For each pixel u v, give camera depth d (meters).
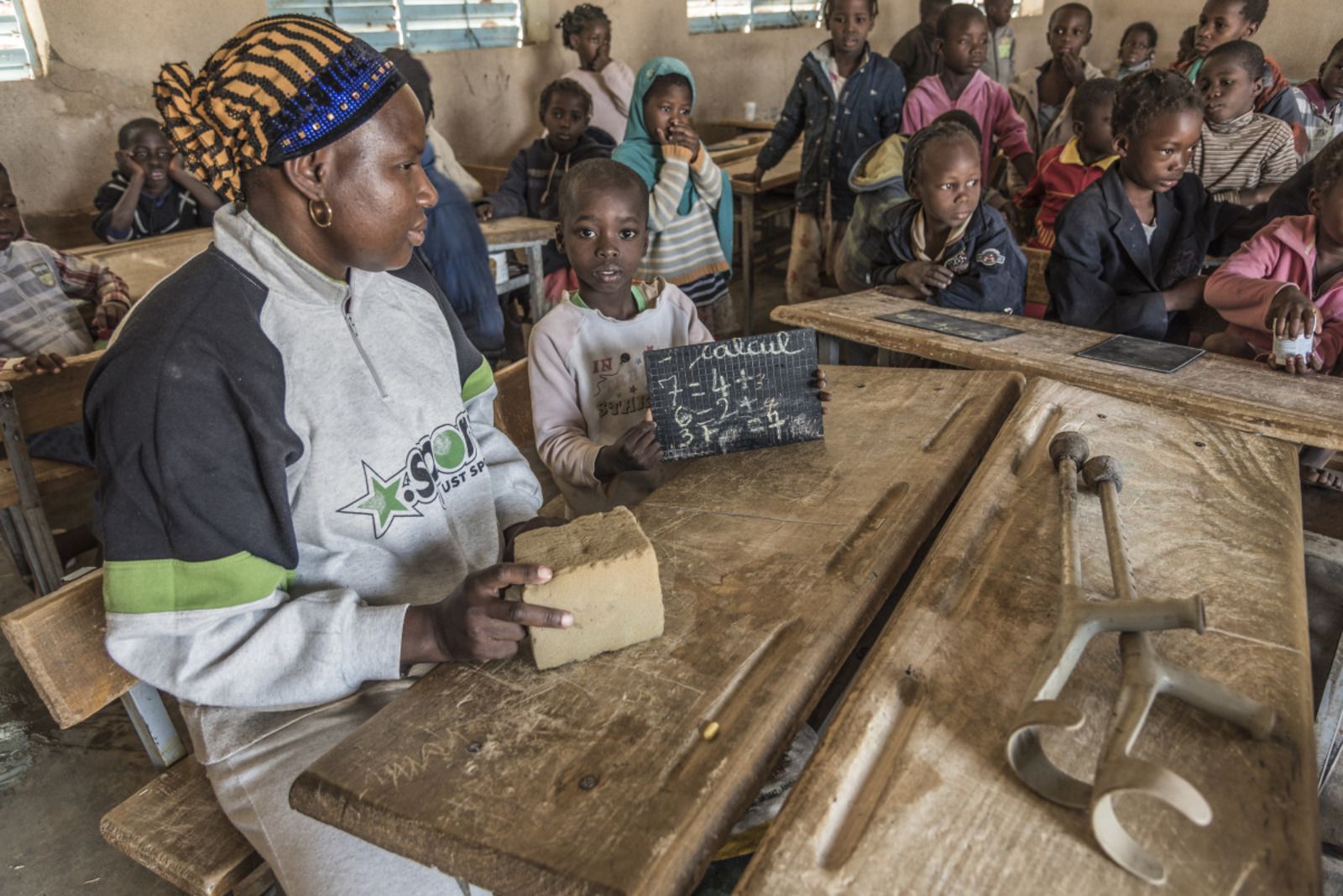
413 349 1.14
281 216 0.97
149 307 0.93
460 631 0.90
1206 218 2.37
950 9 4.02
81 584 1.15
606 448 1.49
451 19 5.38
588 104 3.67
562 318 1.66
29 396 2.17
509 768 0.78
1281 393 1.57
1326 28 7.17
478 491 1.23
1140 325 2.18
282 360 0.99
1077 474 1.22
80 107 3.94
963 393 1.56
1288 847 0.67
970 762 0.76
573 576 0.88
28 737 2.05
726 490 1.27
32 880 1.70
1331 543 1.98
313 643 0.96
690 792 0.74
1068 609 0.84
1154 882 0.64
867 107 4.06
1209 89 3.38
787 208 5.38
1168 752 0.75
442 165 3.70
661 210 3.06
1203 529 1.10
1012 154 4.29
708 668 0.89
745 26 7.10
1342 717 1.59
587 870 0.67
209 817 1.17
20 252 2.73
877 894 0.65
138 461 0.90
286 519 0.99
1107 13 8.62
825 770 0.75
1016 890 0.64
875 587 1.03
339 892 1.02
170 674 0.96
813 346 1.38
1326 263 2.00
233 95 0.89
